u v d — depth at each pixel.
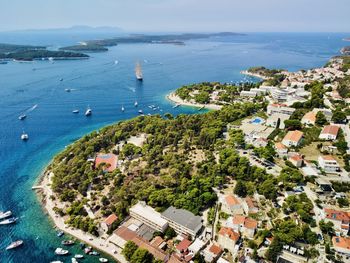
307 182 191.88
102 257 151.62
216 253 144.38
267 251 140.62
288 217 163.50
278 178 191.62
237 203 174.88
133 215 177.12
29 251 156.75
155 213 175.75
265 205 175.38
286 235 146.50
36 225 175.25
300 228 152.12
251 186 189.12
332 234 151.00
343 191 180.00
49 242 162.50
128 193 193.62
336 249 139.75
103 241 161.50
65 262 149.75
